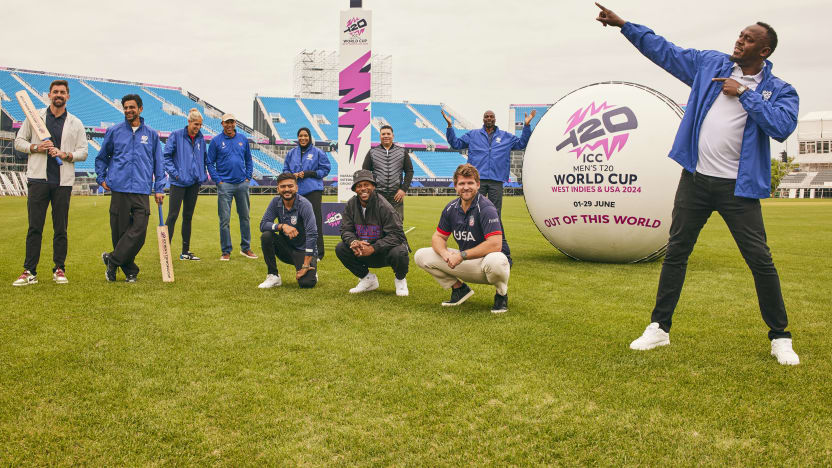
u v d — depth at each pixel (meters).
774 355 3.33
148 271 6.46
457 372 3.09
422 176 57.41
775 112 3.01
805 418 2.50
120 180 5.58
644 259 7.01
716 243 10.19
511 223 15.38
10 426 2.40
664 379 2.99
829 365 3.19
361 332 3.89
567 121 6.87
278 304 4.77
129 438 2.32
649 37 3.63
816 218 18.22
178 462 2.14
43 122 5.27
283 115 61.84
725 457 2.18
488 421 2.49
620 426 2.44
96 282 5.60
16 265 6.59
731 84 3.11
